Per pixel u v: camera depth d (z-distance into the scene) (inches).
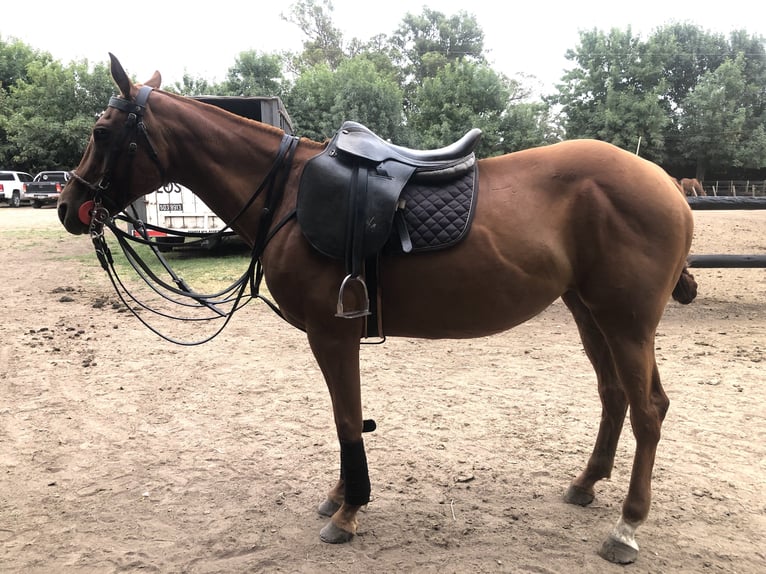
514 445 135.6
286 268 92.0
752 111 1534.2
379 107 1061.8
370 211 86.4
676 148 1502.2
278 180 97.1
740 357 199.0
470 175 92.4
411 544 97.0
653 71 1366.9
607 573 88.4
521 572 89.0
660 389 97.0
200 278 358.0
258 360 208.5
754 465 122.7
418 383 182.1
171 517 106.4
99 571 90.8
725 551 93.2
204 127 97.5
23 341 229.8
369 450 134.0
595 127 1401.3
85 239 577.6
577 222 90.4
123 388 178.1
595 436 139.7
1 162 1283.2
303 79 1108.5
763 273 367.9
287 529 102.1
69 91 1168.2
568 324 260.4
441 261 88.6
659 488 113.9
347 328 91.5
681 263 94.1
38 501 112.6
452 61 1749.5
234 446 136.9
